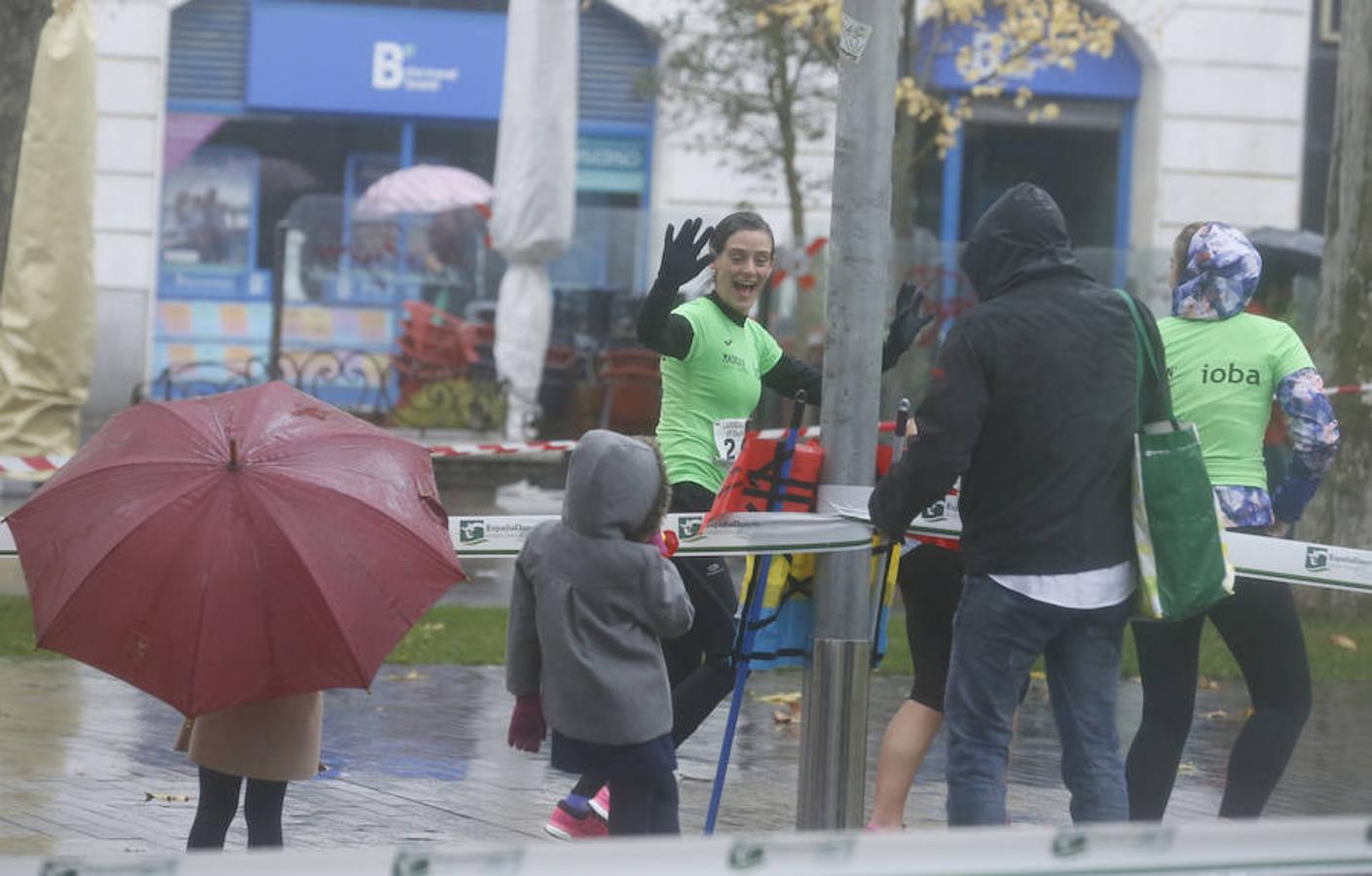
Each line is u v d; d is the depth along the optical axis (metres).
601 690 15.41
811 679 17.22
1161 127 77.56
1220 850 11.05
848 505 17.06
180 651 13.96
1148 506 16.17
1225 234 19.55
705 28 74.31
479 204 63.22
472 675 30.27
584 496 15.59
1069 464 16.06
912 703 19.12
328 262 66.62
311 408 15.42
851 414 17.12
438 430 55.56
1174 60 77.50
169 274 73.06
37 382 49.16
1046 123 78.44
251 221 73.94
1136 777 19.08
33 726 24.89
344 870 9.88
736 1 63.75
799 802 17.30
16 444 49.16
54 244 48.66
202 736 15.50
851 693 17.09
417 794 21.69
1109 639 16.42
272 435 14.73
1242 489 19.27
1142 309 16.64
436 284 66.25
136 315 71.62
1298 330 55.84
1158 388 16.53
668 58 70.12
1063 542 16.08
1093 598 16.19
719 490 19.42
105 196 71.62
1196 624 18.91
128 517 14.17
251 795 15.68
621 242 64.69
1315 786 23.55
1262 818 21.50
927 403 16.05
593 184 76.56
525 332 55.41
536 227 54.34
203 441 14.59
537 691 16.03
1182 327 19.67
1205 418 19.41
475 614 35.91
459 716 26.77
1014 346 16.09
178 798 20.97
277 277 56.28
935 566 18.89
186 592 14.00
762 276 20.00
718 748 25.20
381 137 75.56
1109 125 78.75
